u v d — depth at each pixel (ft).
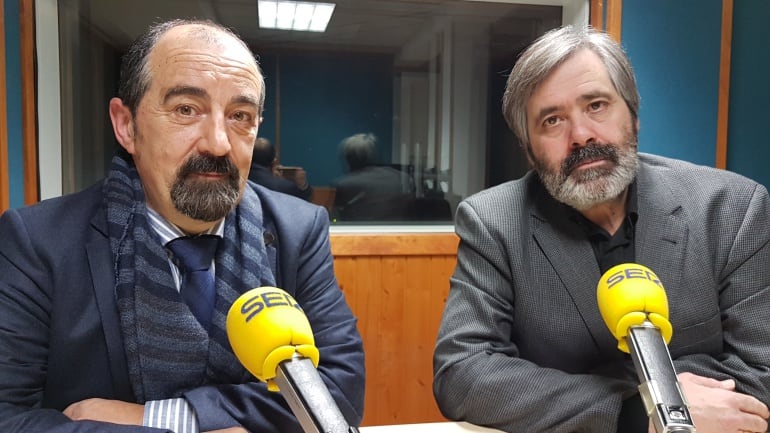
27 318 2.98
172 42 2.99
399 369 7.82
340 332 3.49
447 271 7.82
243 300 2.38
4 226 3.16
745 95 6.93
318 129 8.07
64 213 3.26
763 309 3.52
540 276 3.72
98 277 3.10
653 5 6.72
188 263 3.25
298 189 8.01
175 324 3.08
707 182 3.88
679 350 3.57
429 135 8.21
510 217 3.91
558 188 3.61
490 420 3.23
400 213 8.09
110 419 2.87
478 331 3.58
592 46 3.55
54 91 6.67
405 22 7.92
